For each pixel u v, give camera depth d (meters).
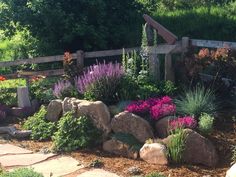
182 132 5.62
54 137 6.51
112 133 6.26
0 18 10.01
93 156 5.96
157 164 5.54
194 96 6.64
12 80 9.48
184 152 5.59
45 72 8.68
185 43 7.78
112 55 9.10
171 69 7.59
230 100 6.85
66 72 8.27
